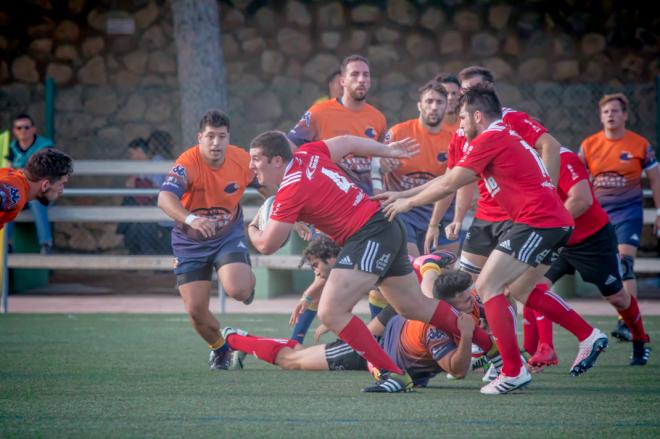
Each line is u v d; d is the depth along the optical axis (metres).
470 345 18.55
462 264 23.73
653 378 21.23
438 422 15.79
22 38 51.66
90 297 41.62
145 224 47.19
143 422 15.88
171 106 51.03
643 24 49.53
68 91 51.28
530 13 49.97
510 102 49.75
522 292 20.25
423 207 27.41
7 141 41.84
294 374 21.86
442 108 26.83
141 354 25.47
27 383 20.47
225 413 16.69
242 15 50.78
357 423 15.71
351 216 18.45
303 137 27.08
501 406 17.38
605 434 14.88
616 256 23.25
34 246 44.44
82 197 50.50
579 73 49.78
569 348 26.64
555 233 18.75
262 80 50.75
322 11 50.59
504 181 18.92
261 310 36.91
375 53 50.41
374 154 19.92
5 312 36.09
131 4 51.28
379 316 21.27
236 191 22.95
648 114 48.50
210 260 22.92
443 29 50.34
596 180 30.98
